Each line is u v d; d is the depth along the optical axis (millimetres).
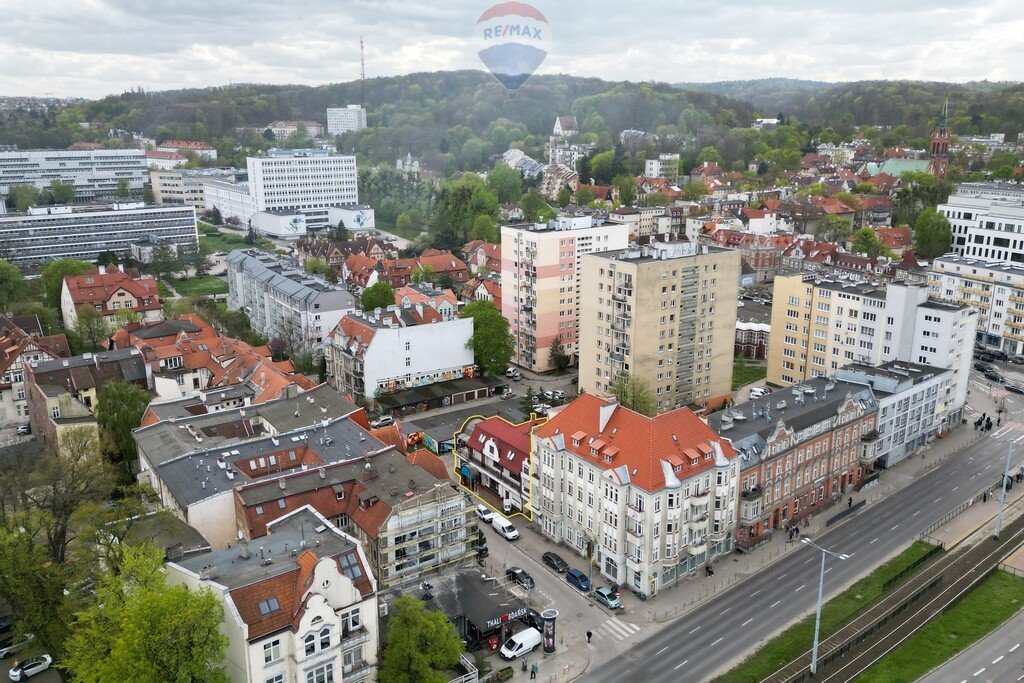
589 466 124438
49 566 103312
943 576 124938
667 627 113062
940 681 102500
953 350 174250
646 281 170250
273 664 84438
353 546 93750
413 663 92125
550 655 107000
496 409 192500
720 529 125562
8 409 186000
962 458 167500
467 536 120312
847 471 152000
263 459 127938
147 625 78000
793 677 101938
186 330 198750
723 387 193625
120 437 151375
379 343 191250
